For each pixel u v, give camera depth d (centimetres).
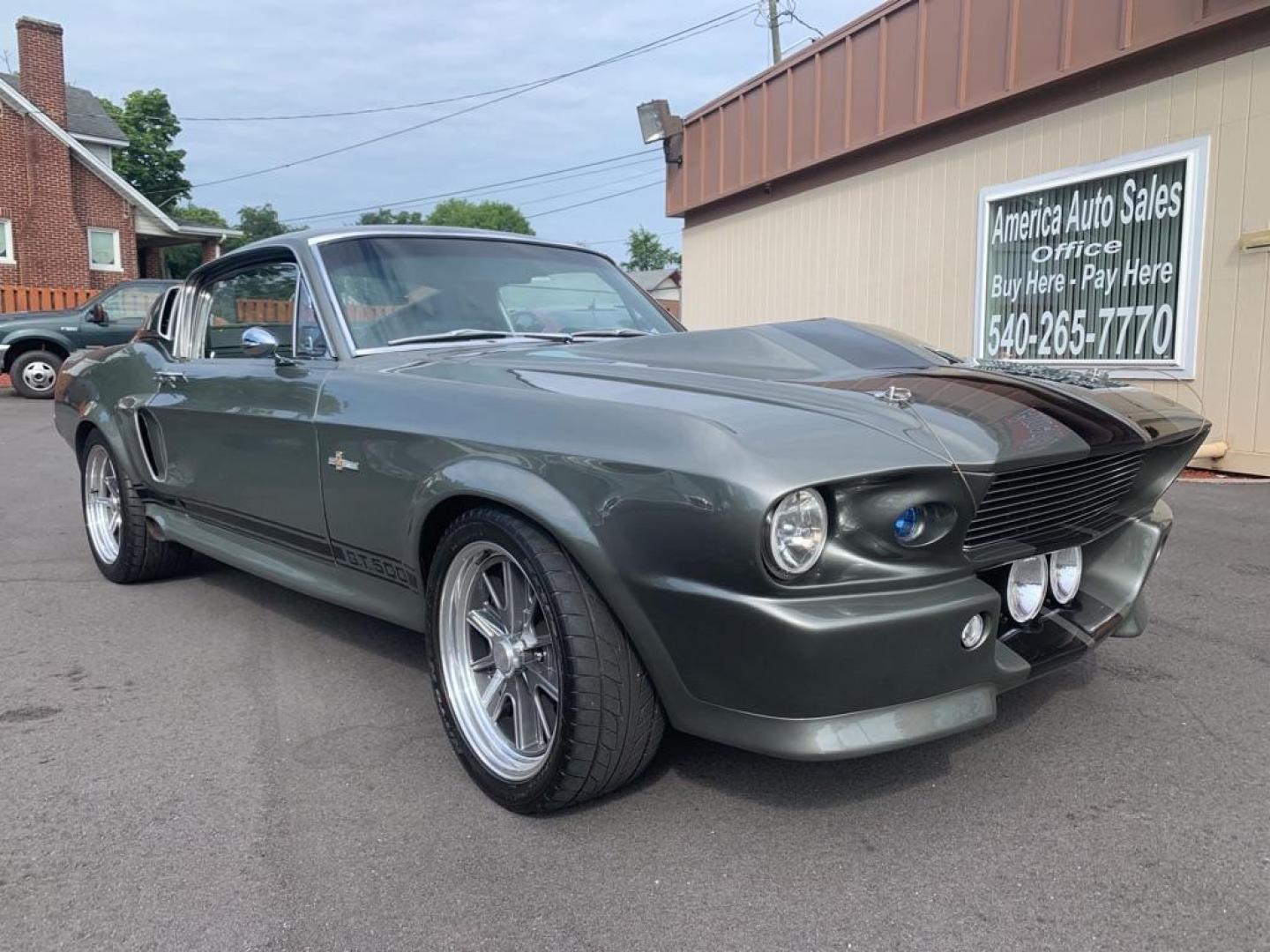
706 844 236
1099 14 732
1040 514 247
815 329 322
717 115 1234
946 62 873
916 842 236
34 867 230
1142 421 270
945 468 212
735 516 201
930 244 929
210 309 422
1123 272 749
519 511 244
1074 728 296
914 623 209
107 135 3089
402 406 286
